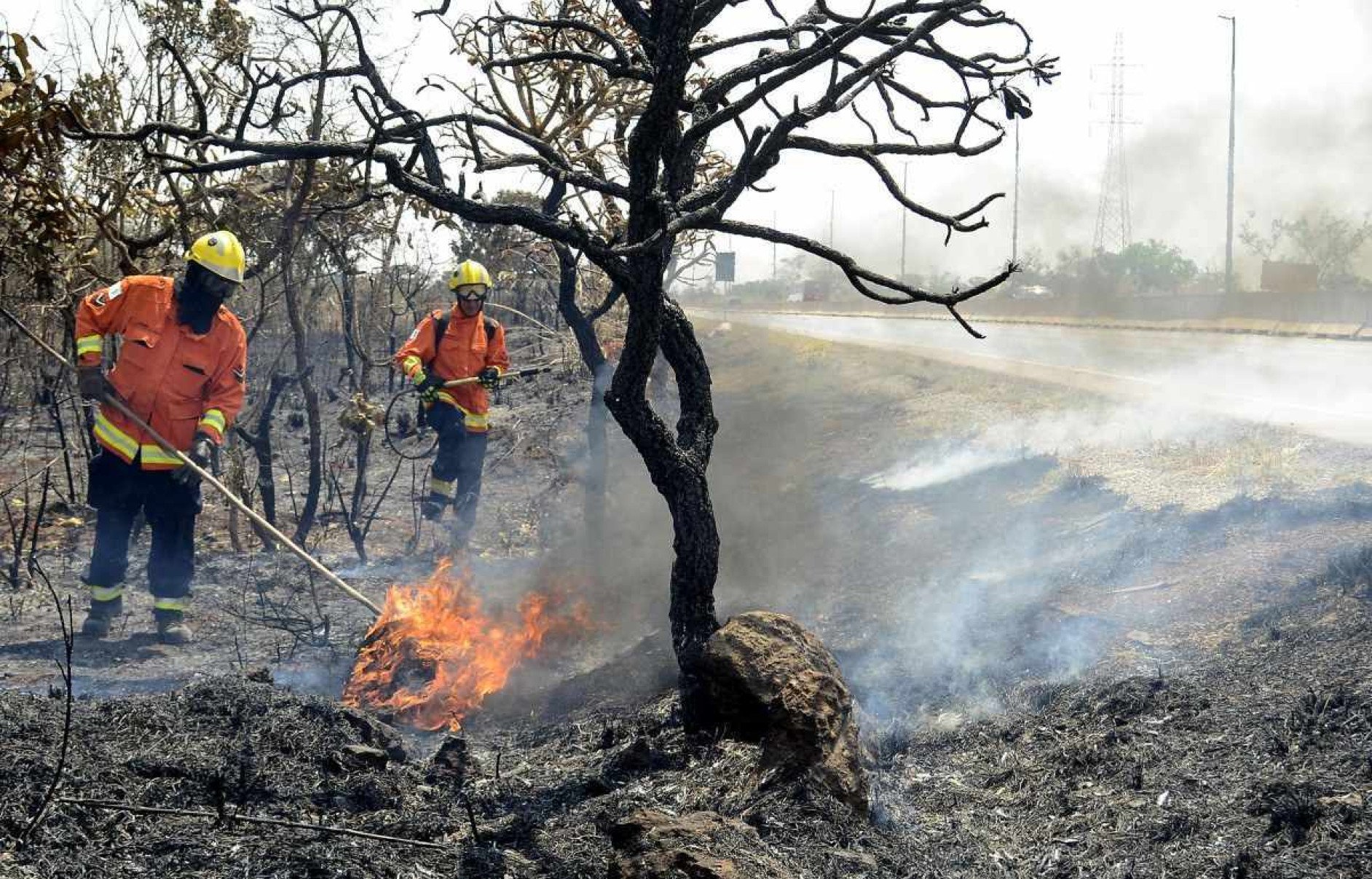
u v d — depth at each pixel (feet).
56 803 12.01
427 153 16.17
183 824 12.26
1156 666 17.31
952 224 16.79
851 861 12.34
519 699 20.39
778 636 15.28
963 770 15.24
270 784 13.66
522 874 12.15
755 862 11.53
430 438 51.80
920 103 18.67
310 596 27.89
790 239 16.02
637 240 15.87
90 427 34.96
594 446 31.32
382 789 14.11
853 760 13.93
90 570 24.07
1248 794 12.87
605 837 12.89
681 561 16.79
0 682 20.44
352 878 11.46
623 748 15.98
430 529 36.09
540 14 27.50
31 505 35.45
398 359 31.42
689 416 17.56
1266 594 18.85
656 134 15.15
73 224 24.20
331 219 33.83
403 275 50.62
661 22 15.76
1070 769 14.57
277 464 46.01
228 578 29.68
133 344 23.75
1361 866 11.12
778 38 18.13
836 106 16.43
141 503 23.98
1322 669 15.38
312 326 49.80
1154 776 13.88
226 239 23.94
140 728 14.67
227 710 15.44
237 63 30.60
